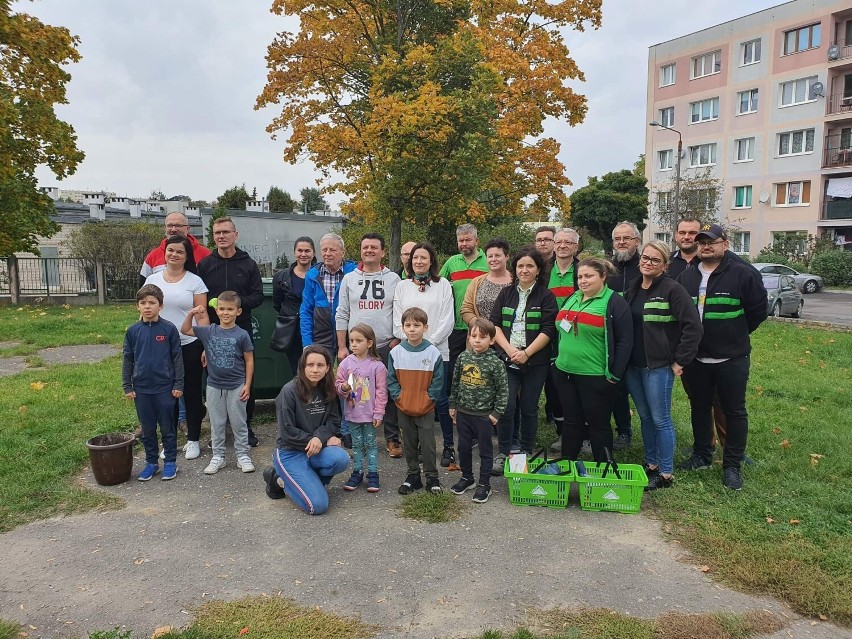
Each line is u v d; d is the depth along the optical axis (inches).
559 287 210.2
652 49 1454.2
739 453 177.8
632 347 172.6
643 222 1542.8
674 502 165.6
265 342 248.4
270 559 137.7
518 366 189.9
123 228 895.1
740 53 1289.4
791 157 1227.9
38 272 778.8
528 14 680.4
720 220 1349.7
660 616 116.2
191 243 226.4
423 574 131.3
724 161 1339.8
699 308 180.4
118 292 816.9
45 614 116.0
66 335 487.2
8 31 529.0
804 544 140.5
